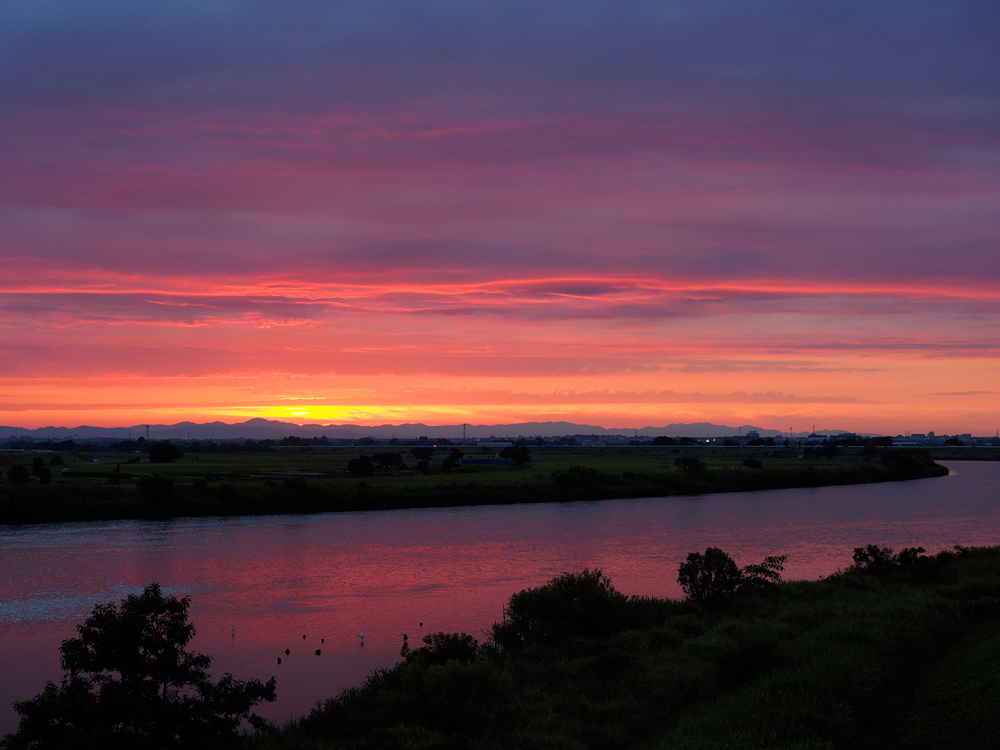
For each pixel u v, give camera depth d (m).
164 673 24.89
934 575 47.31
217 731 25.16
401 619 49.81
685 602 44.31
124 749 23.50
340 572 64.81
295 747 24.94
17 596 56.75
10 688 38.09
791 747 20.36
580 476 137.75
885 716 23.91
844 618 35.31
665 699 27.78
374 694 30.14
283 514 106.88
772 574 47.50
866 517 101.69
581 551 74.25
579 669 32.12
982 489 152.62
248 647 44.19
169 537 85.06
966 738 21.25
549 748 23.34
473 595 56.19
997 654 27.77
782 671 27.03
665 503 123.31
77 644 24.55
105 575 64.12
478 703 25.56
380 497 116.44
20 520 95.88
